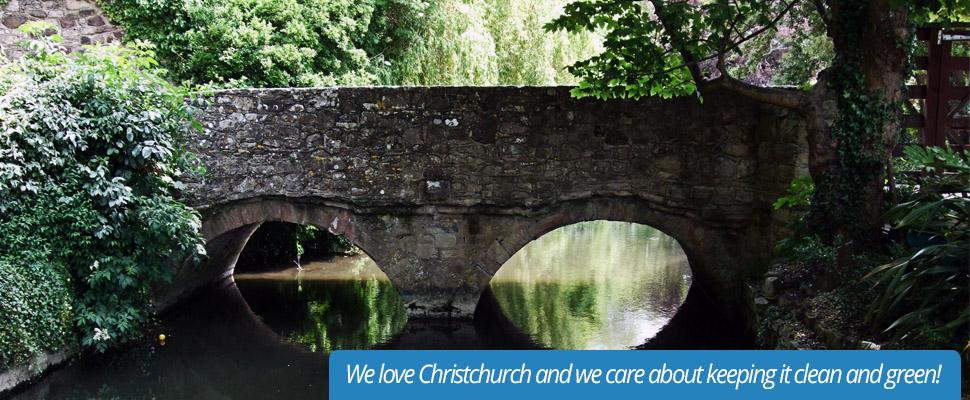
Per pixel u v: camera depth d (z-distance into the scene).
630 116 10.08
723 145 10.07
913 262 5.92
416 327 10.45
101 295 9.11
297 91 10.21
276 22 13.67
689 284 13.23
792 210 9.20
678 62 8.92
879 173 7.68
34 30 9.65
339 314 11.60
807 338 6.61
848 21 7.65
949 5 7.75
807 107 7.89
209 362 9.31
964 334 5.39
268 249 15.51
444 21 15.46
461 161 10.22
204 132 10.20
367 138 10.24
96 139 9.05
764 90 8.06
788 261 8.46
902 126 8.90
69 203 8.68
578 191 10.16
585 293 12.55
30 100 8.62
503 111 10.12
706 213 10.11
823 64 12.93
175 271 10.53
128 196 8.90
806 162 9.04
